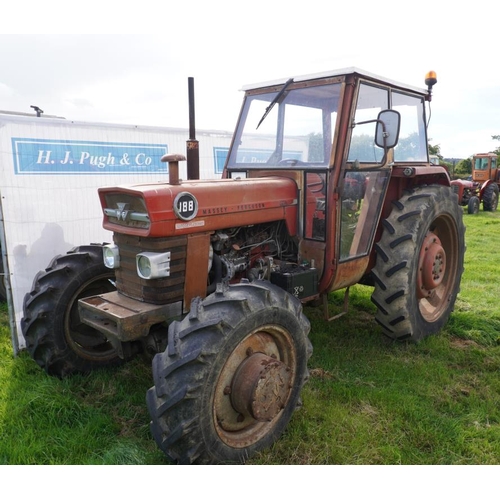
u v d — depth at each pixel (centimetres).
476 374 340
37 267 409
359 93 317
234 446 234
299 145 332
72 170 429
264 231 325
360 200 339
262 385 228
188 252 267
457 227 420
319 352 369
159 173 506
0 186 377
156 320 261
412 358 362
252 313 231
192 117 319
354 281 355
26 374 338
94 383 323
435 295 426
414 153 409
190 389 209
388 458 244
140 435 265
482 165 1708
